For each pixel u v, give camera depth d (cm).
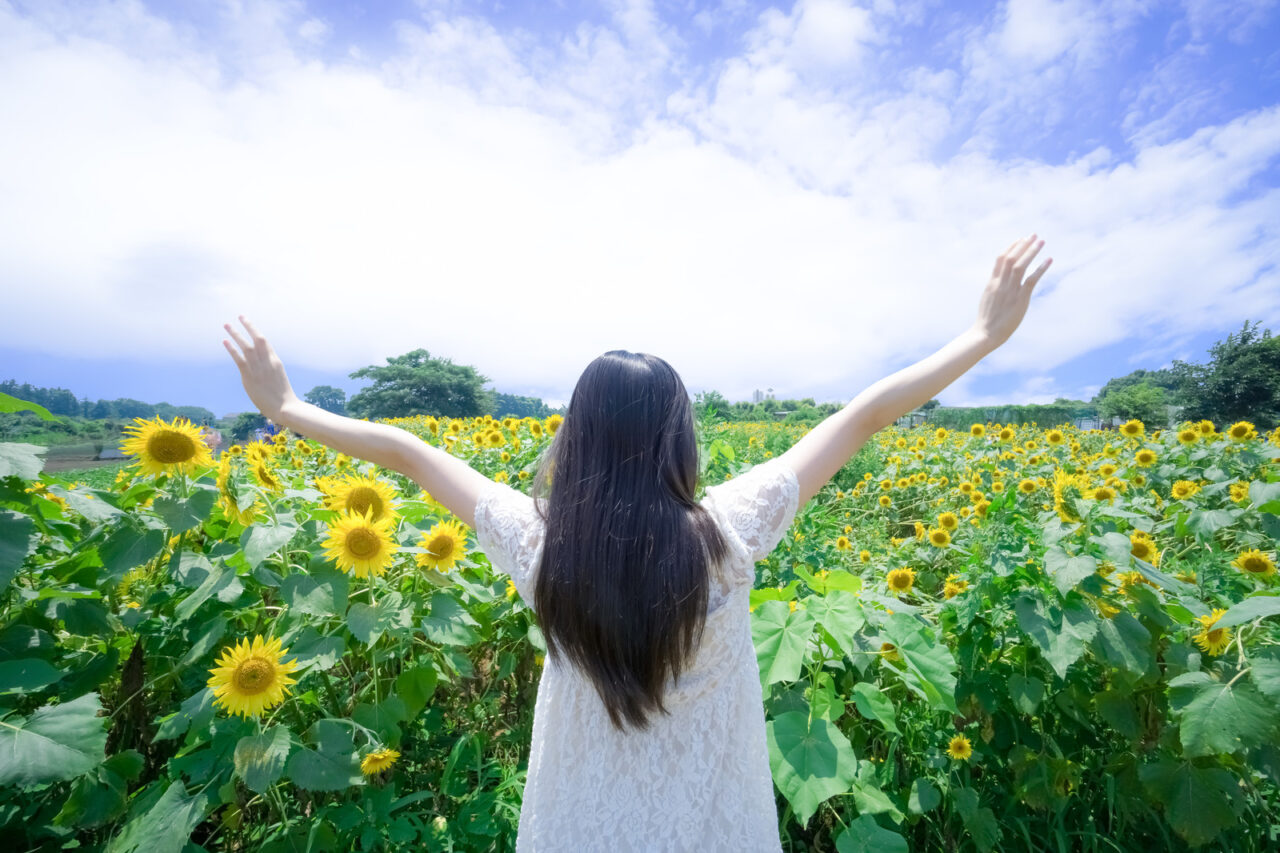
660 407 105
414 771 221
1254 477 521
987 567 215
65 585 205
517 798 186
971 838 200
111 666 195
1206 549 348
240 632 222
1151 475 589
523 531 108
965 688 213
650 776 106
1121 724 196
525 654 254
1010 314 119
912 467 820
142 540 193
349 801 182
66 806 167
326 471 505
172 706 213
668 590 94
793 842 207
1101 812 210
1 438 201
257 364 123
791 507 106
